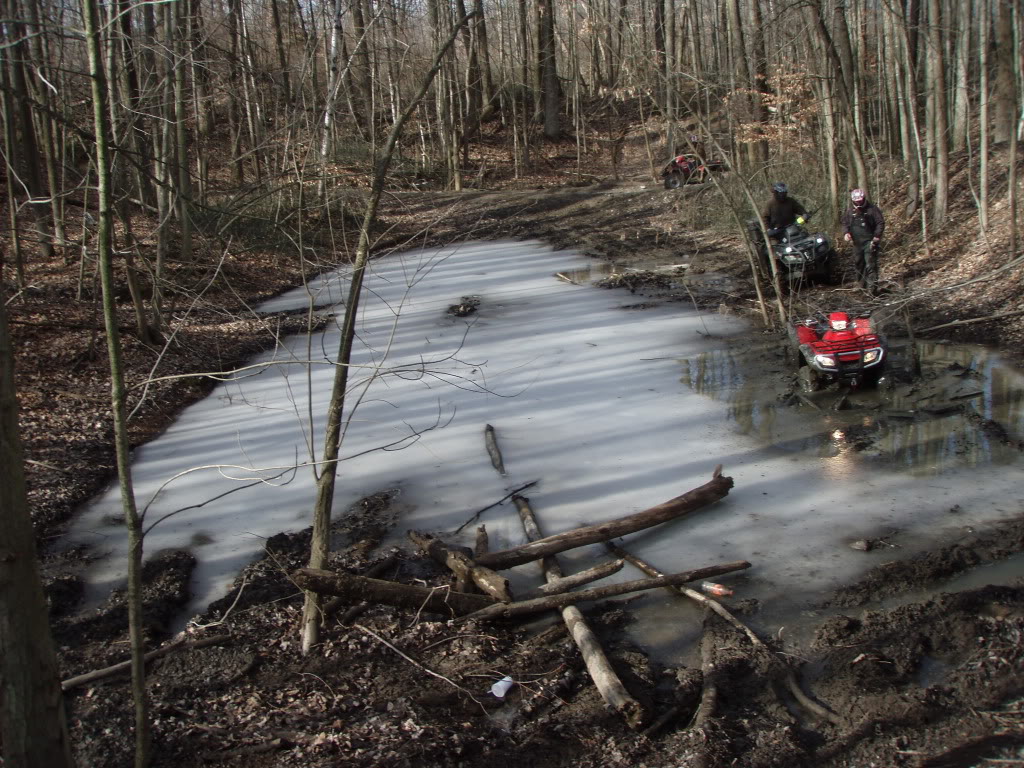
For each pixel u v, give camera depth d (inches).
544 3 1323.8
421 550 249.3
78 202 679.1
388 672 190.2
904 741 161.5
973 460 287.3
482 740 165.9
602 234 904.9
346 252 290.5
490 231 974.4
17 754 111.3
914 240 597.3
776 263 558.9
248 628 210.7
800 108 697.6
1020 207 557.6
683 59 1278.3
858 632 197.2
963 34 749.3
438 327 548.7
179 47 496.7
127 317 518.6
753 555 239.1
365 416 382.0
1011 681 175.2
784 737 163.0
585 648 190.7
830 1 664.4
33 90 528.7
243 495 304.0
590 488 290.8
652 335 491.2
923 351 416.8
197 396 428.8
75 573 251.8
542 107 1622.8
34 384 407.8
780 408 356.2
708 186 827.4
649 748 162.9
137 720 144.9
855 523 252.1
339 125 777.6
